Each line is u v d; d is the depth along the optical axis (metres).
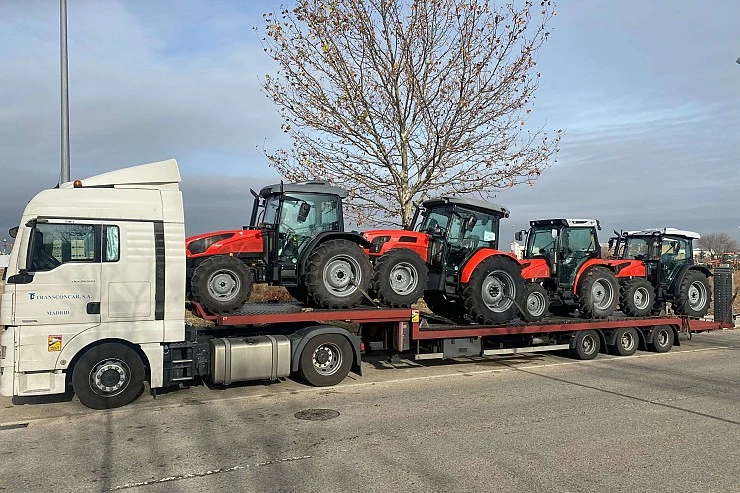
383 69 14.65
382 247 10.52
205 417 7.42
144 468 5.58
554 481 5.23
